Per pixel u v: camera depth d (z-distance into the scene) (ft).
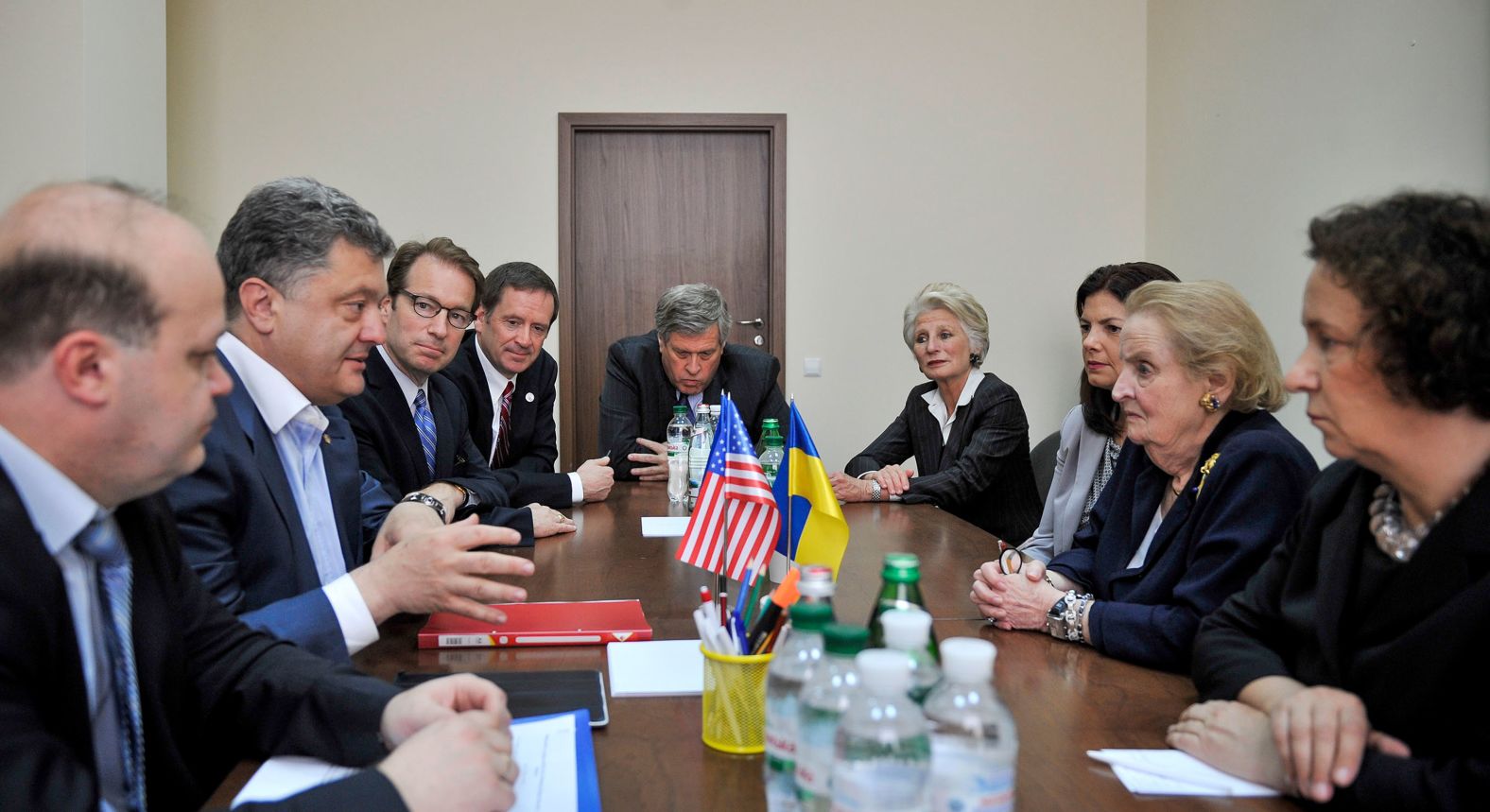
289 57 16.80
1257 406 5.02
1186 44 16.30
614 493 10.27
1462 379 2.96
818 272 17.47
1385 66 11.70
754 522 4.67
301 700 3.55
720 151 17.47
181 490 4.66
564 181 17.12
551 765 3.27
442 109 17.02
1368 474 3.52
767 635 3.43
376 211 16.98
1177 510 5.05
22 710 2.70
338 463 5.97
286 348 5.28
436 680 3.50
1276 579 3.97
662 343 11.36
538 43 17.10
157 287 2.86
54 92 11.89
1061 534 8.10
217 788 3.66
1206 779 3.24
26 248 2.79
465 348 10.91
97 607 3.31
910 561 2.92
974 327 10.96
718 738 3.44
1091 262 17.69
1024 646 4.85
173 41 16.53
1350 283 3.09
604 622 4.95
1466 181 10.48
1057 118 17.61
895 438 11.85
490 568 4.35
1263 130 14.20
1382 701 3.23
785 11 17.29
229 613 4.00
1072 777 3.27
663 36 17.21
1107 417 7.86
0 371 2.81
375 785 2.74
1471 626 3.00
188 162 16.62
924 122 17.46
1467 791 2.83
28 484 2.92
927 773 2.26
